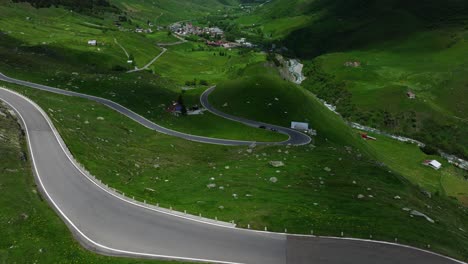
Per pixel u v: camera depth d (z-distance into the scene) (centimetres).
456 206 9950
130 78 19825
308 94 18788
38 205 5262
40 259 4175
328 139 14025
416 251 4772
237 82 18025
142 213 5450
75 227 4928
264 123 14362
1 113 8500
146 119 13262
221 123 13888
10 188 5447
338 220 5541
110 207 5556
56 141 7906
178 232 4975
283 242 4825
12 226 4606
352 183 7588
